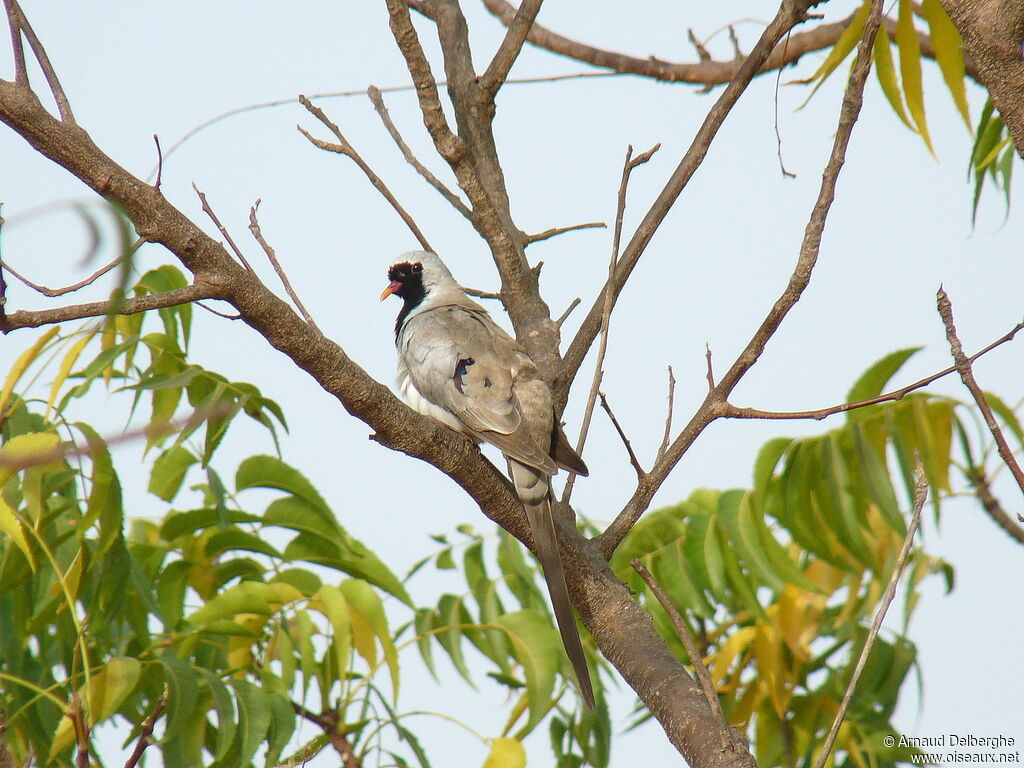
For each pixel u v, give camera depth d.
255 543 9.65
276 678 8.90
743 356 7.82
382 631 9.05
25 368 8.46
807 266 7.53
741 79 9.53
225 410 3.04
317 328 7.52
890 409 9.78
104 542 8.15
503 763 8.36
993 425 6.89
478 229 10.45
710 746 6.50
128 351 9.54
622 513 8.27
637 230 9.66
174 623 9.70
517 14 10.86
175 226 6.66
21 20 6.52
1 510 7.55
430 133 9.59
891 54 8.98
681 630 6.48
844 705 6.35
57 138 6.34
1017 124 7.31
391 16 8.97
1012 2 7.19
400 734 9.03
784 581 9.38
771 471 9.65
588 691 7.68
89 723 7.68
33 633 8.37
